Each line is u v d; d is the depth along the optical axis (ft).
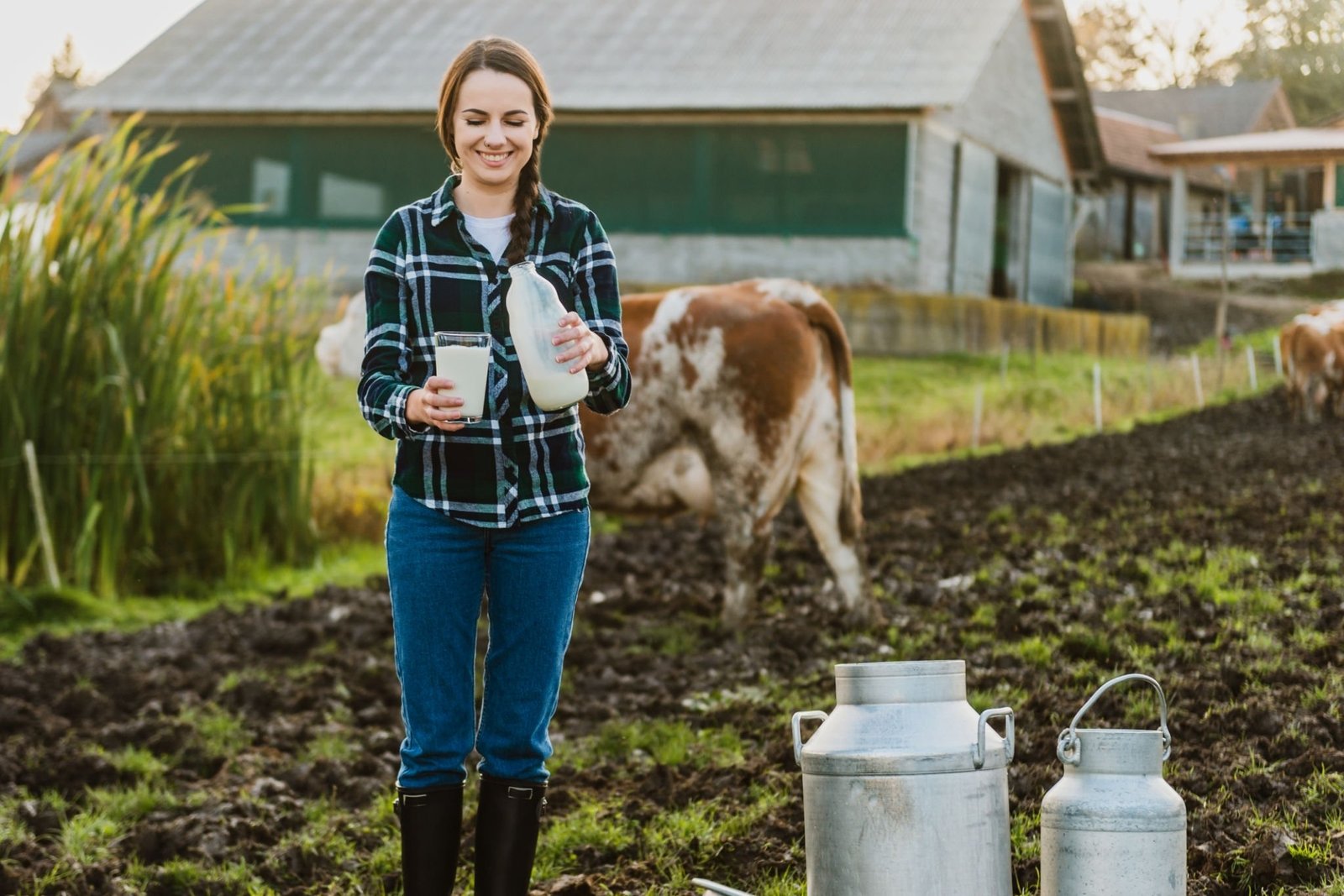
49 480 31.71
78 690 21.75
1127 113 174.81
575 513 11.08
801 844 14.15
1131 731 10.07
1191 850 12.73
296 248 86.02
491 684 11.18
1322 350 60.39
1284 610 22.93
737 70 86.69
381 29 97.19
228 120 87.30
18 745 19.52
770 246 84.23
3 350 31.04
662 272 85.51
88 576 31.50
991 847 9.93
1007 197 105.60
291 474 36.32
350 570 35.81
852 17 93.30
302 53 93.50
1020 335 81.10
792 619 25.82
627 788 16.81
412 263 10.87
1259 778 14.38
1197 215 131.75
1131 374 77.56
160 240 33.27
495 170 10.77
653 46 90.99
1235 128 170.50
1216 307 108.78
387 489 42.09
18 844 15.66
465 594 10.98
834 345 25.11
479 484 10.79
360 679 23.15
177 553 34.14
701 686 21.58
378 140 86.28
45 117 152.46
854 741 9.93
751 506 24.70
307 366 37.22
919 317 76.07
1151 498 37.50
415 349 10.97
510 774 11.10
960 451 56.13
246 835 15.80
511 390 10.83
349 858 15.16
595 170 85.97
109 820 16.70
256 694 22.12
